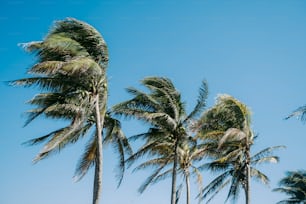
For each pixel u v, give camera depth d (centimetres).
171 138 3209
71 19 2403
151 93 3103
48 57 2352
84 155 2628
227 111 3130
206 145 3428
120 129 2911
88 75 2386
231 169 3491
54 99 2455
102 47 2480
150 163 3453
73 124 2359
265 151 3288
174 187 3095
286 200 5038
